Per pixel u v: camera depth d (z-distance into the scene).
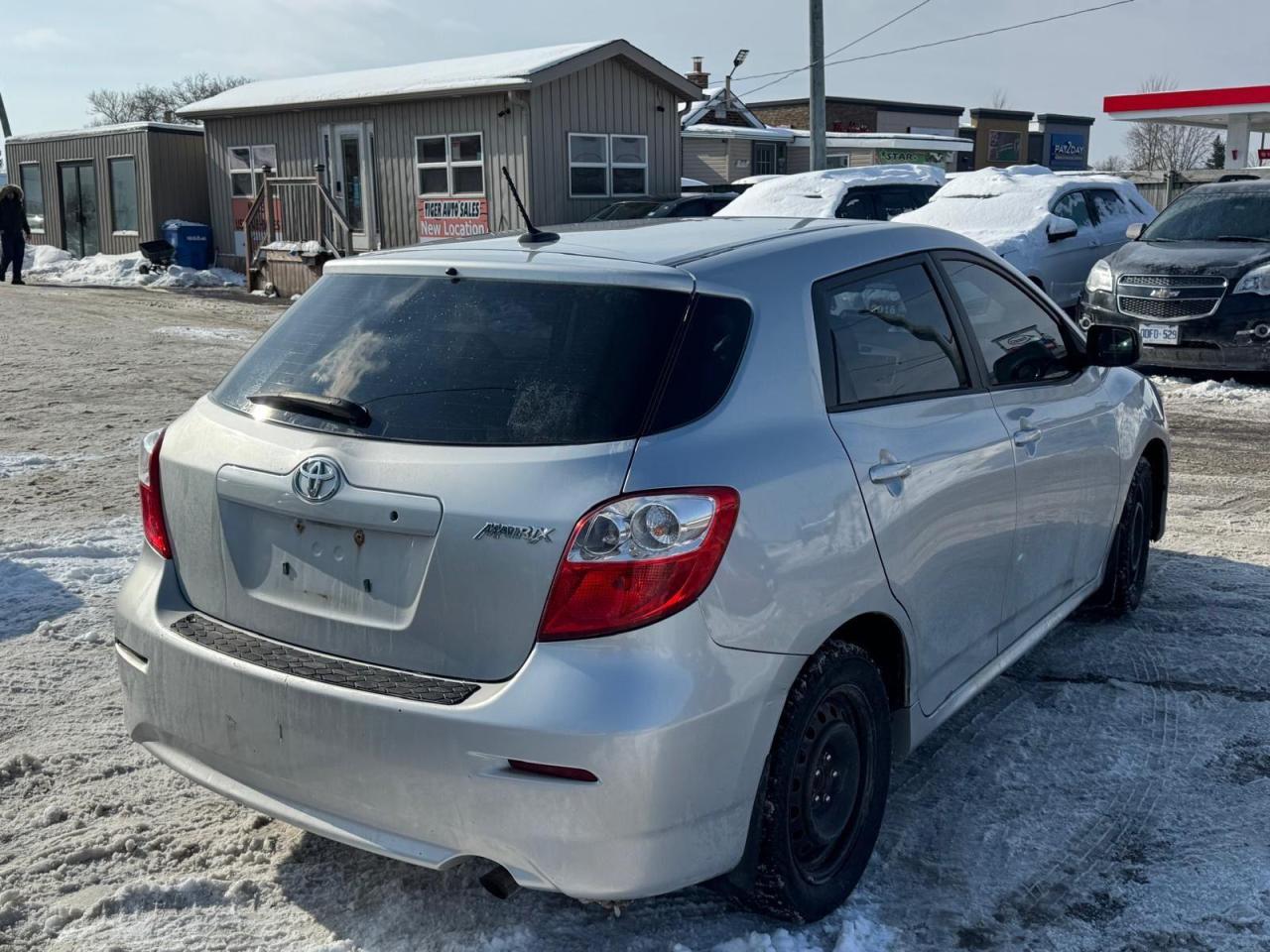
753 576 2.78
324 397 3.03
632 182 23.38
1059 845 3.51
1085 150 62.62
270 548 3.00
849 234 3.59
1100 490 4.64
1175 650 4.93
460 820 2.67
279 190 23.64
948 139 40.50
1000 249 13.02
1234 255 11.06
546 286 3.06
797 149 40.12
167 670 3.09
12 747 4.16
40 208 31.20
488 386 2.89
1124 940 3.07
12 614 5.46
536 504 2.66
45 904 3.25
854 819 3.25
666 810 2.65
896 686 3.43
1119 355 4.55
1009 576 3.97
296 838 3.57
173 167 27.78
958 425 3.62
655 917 3.16
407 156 23.41
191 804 3.78
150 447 3.32
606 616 2.62
